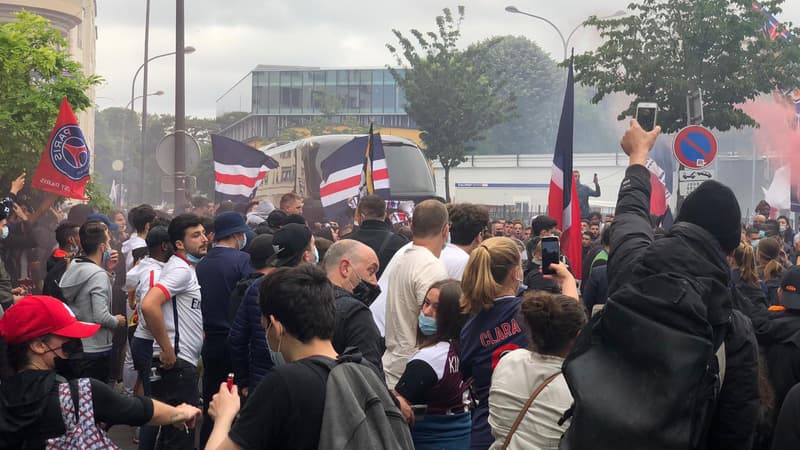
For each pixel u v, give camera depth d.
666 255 3.32
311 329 3.54
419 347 5.57
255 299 6.50
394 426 3.43
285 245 6.75
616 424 3.08
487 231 12.38
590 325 3.33
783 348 6.11
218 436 3.53
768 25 24.78
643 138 3.92
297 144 28.36
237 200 14.37
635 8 24.42
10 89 13.95
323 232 13.18
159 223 10.70
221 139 14.30
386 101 98.31
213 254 8.00
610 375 3.18
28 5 34.31
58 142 11.85
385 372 6.18
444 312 5.45
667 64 24.11
